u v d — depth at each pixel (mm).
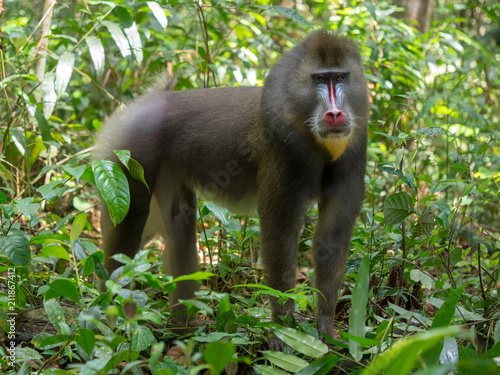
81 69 7145
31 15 7984
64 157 6199
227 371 3025
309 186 3947
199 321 3988
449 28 7109
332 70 3859
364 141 4020
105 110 7434
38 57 4898
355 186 4004
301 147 3865
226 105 4328
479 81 8867
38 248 4734
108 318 2467
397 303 3904
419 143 4207
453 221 4602
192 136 4352
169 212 4531
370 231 4367
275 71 3943
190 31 7777
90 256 3004
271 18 9039
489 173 4926
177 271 4363
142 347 2750
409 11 9422
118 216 3209
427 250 4238
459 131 6551
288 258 3861
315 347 2848
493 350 2721
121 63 6969
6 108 5676
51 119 5836
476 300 3980
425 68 9383
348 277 4527
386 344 2984
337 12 7184
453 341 2732
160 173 4480
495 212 6051
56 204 5941
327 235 3992
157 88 4695
